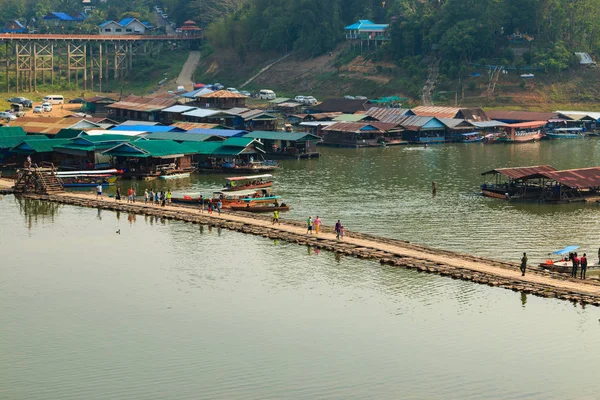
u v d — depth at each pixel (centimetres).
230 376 7825
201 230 12775
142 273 10731
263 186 16262
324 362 8138
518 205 14850
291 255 11388
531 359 8238
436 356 8294
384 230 12888
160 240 12219
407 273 10569
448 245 12019
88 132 19462
